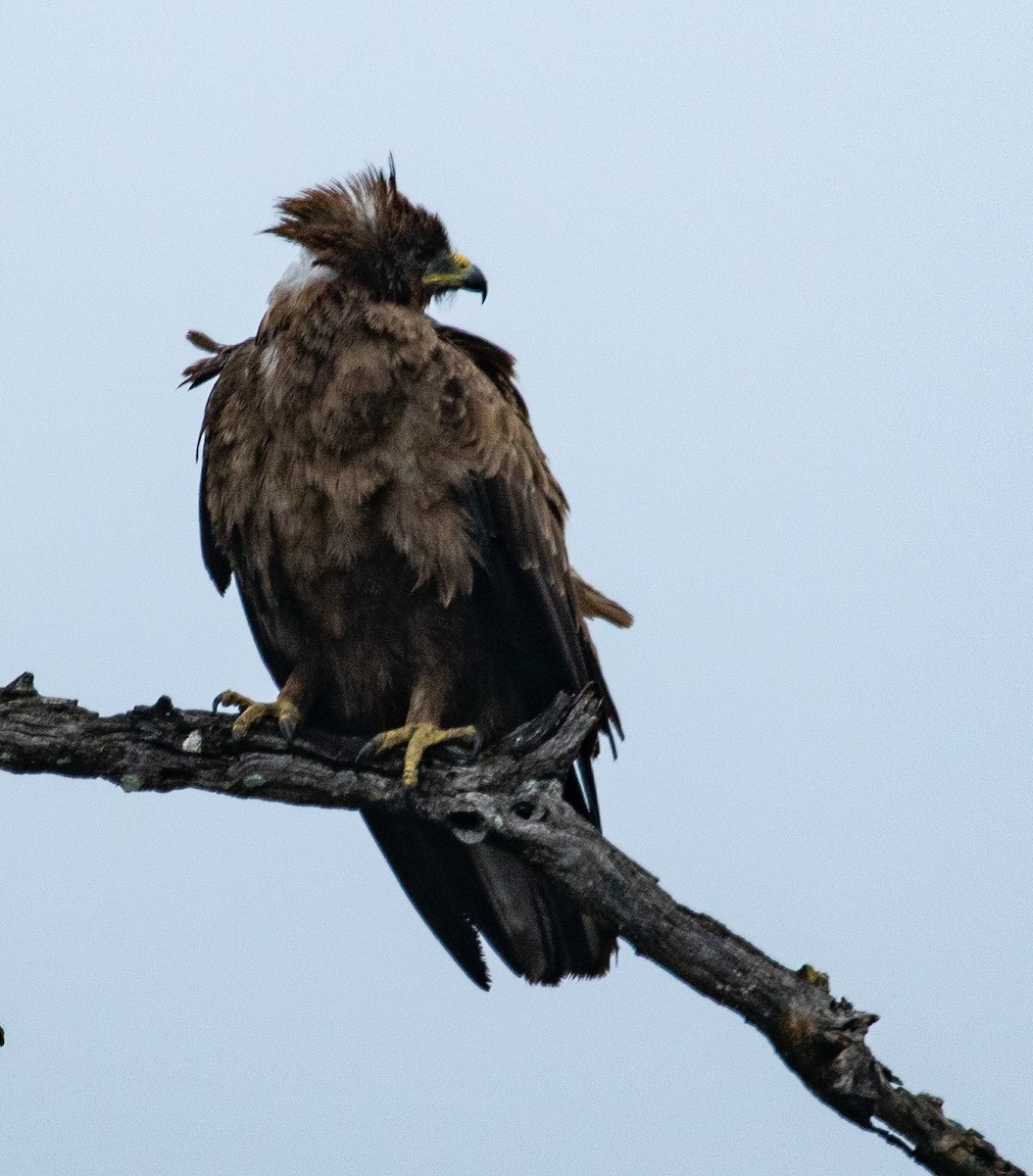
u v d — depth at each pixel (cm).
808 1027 994
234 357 1246
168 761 1083
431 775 1088
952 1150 980
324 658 1256
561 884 1052
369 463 1179
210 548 1306
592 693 1088
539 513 1235
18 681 1071
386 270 1255
